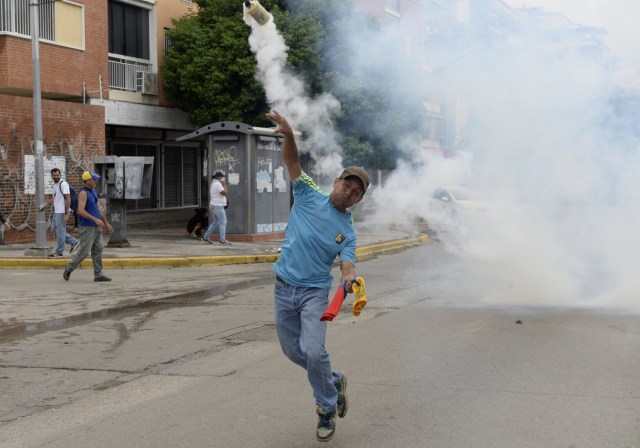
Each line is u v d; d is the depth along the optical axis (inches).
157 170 1060.5
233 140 766.5
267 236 792.3
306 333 193.3
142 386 260.5
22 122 729.6
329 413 197.5
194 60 898.1
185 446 199.6
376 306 420.5
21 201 732.0
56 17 820.6
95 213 509.4
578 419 216.2
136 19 965.2
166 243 752.3
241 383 261.3
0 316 389.4
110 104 896.3
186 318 387.9
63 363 293.7
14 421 223.3
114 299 444.8
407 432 207.6
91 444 202.2
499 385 252.1
